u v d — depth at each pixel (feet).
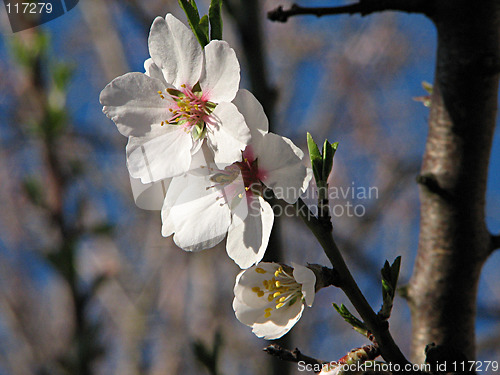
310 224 5.37
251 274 6.02
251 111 5.44
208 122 5.49
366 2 7.50
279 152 5.41
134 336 22.35
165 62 5.66
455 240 7.53
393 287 5.32
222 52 5.45
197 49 5.53
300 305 5.93
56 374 13.51
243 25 12.67
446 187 7.47
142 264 24.52
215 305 24.97
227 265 25.58
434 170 7.58
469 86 7.22
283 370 12.06
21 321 22.89
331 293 27.58
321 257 26.78
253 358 24.43
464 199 7.46
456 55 7.23
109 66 24.79
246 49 12.73
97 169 22.62
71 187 14.52
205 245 5.56
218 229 5.57
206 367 9.43
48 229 14.12
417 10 7.41
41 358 21.36
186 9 5.59
